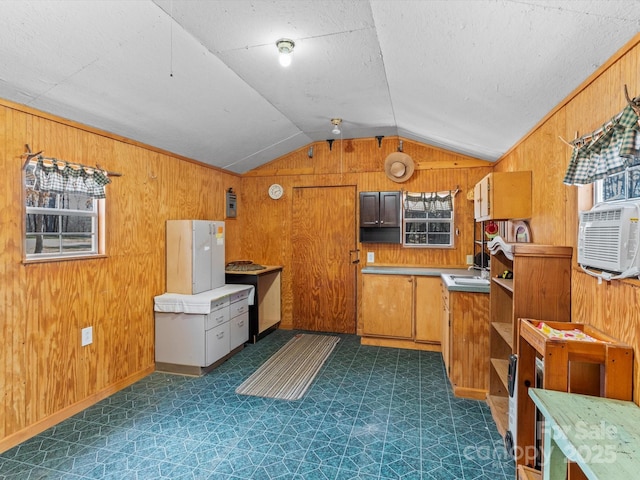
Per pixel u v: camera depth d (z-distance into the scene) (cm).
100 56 207
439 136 382
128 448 223
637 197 139
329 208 485
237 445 226
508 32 161
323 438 234
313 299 493
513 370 203
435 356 386
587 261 168
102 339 292
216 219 454
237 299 395
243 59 241
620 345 148
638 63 140
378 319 419
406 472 201
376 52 229
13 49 185
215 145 388
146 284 340
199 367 338
